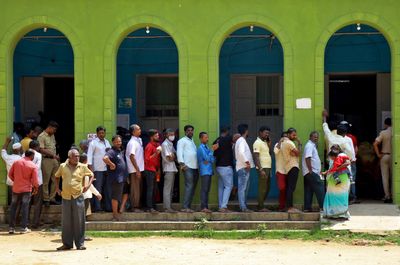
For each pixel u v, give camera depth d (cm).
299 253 1385
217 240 1552
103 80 1800
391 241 1506
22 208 1662
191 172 1719
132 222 1666
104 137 1744
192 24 1795
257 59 2036
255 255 1364
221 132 1752
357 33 1891
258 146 1731
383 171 1803
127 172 1703
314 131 1745
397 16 1764
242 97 2039
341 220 1644
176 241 1541
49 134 1777
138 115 2075
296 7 1781
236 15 1788
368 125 2055
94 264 1279
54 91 2125
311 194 1711
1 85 1798
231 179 1722
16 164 1666
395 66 1764
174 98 2081
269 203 1808
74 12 1806
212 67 1789
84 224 1459
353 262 1288
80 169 1455
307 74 1777
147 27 1833
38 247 1487
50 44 2083
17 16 1806
